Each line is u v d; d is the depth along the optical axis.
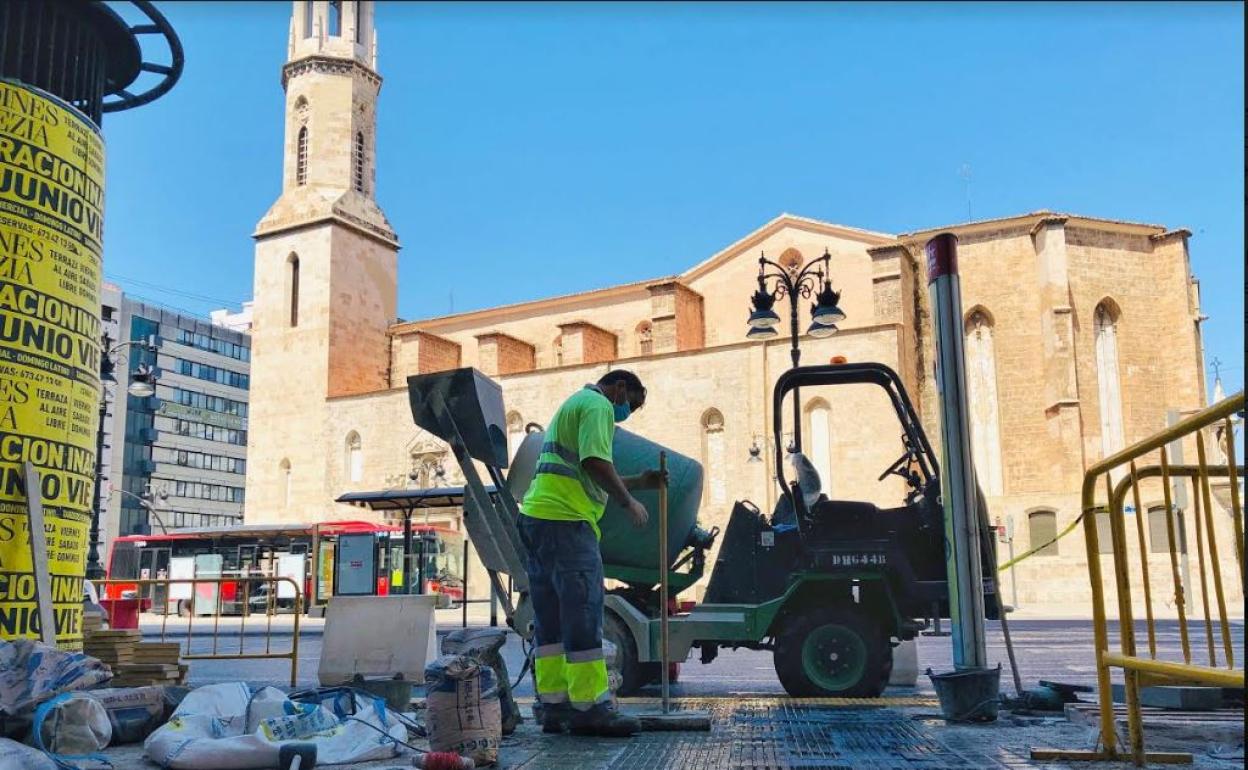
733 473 46.22
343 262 60.81
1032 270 48.75
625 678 9.12
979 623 6.80
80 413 7.06
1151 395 48.34
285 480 59.06
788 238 53.38
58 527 6.77
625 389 6.55
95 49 7.56
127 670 8.03
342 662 8.89
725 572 9.62
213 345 119.00
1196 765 4.84
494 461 7.94
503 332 58.34
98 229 7.39
